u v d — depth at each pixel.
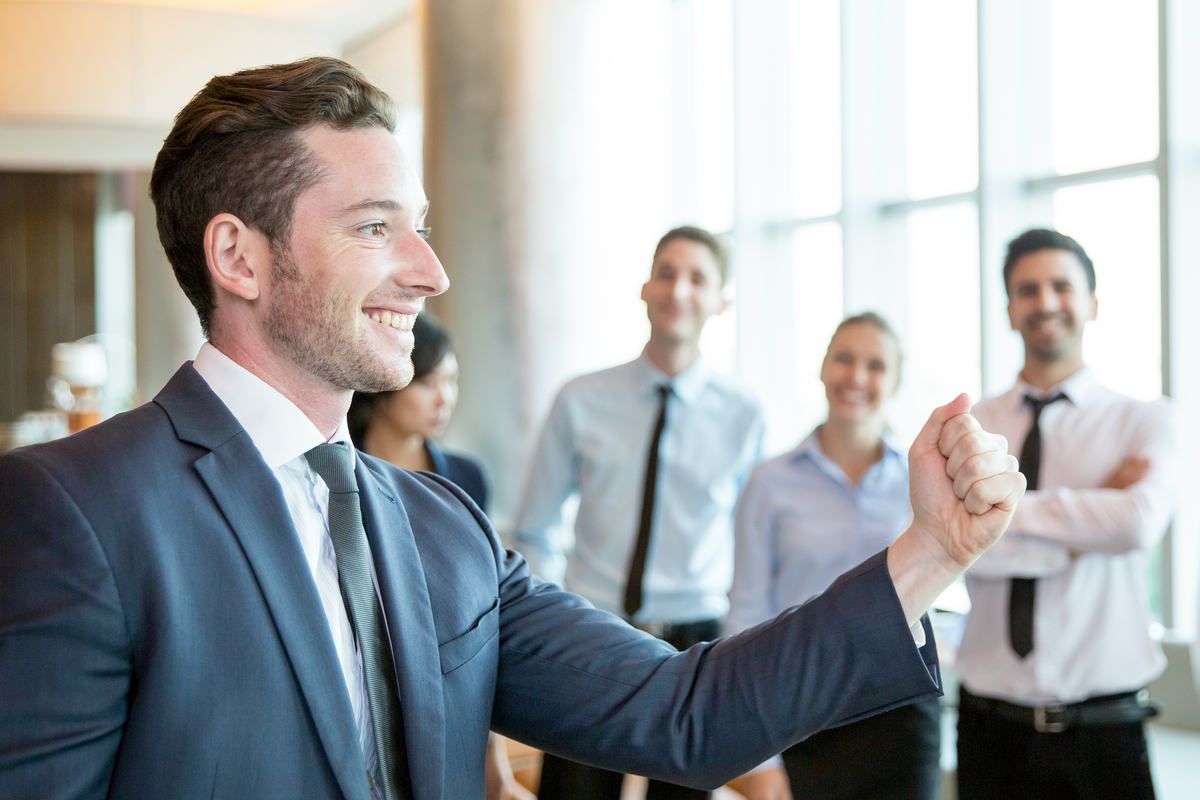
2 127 8.20
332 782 0.90
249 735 0.86
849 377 2.57
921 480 1.01
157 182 1.03
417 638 1.01
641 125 5.16
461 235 4.99
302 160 0.98
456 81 4.97
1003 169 4.68
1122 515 2.25
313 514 1.01
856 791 2.39
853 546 2.54
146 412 0.96
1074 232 4.50
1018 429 2.57
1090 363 4.37
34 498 0.83
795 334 6.27
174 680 0.84
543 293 4.93
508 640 1.18
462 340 5.00
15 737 0.78
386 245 1.01
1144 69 4.22
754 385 6.34
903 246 5.46
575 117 4.95
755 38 6.28
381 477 1.14
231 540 0.91
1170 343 4.04
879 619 1.01
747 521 2.64
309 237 0.98
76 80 8.10
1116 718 2.28
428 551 1.10
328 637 0.92
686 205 6.91
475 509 1.23
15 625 0.79
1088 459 2.46
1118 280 4.28
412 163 1.05
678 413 2.90
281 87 0.99
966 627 2.48
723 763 1.06
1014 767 2.34
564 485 3.06
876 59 5.50
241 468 0.94
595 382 3.01
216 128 0.98
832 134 5.96
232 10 8.35
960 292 5.16
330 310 0.98
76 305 11.66
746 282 6.32
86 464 0.87
